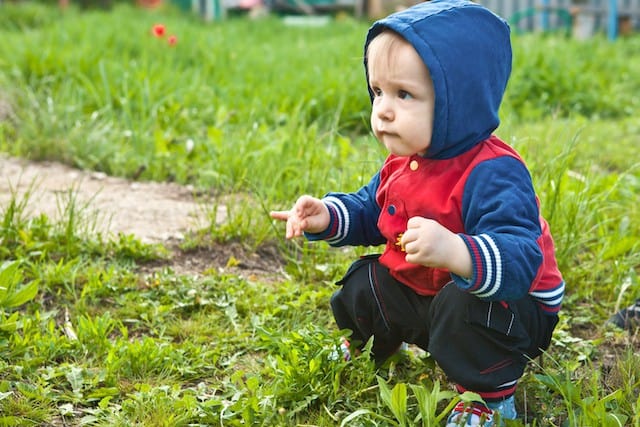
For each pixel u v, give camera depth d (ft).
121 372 10.97
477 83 9.00
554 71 32.45
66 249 14.78
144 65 28.55
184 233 16.24
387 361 10.89
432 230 8.38
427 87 8.91
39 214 16.94
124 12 57.98
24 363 10.90
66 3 64.23
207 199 18.47
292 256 15.49
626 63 38.93
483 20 9.20
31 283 12.75
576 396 9.78
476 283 8.44
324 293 13.43
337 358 10.49
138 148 21.81
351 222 10.31
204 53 34.40
